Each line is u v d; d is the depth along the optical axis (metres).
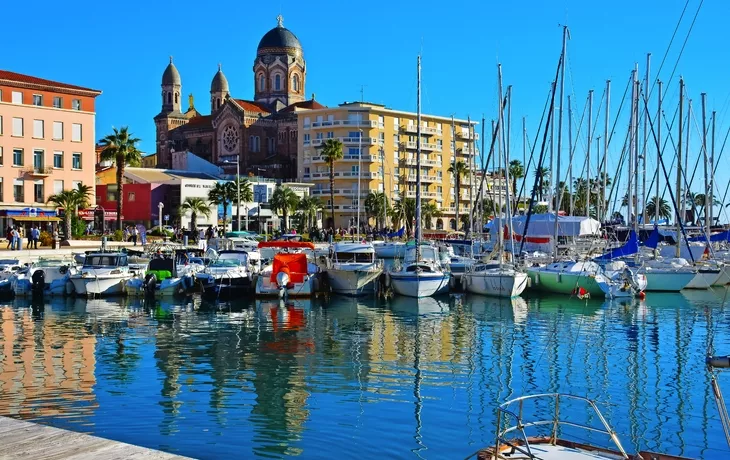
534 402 22.61
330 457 17.70
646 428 20.25
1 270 51.72
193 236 94.00
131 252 60.50
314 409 21.56
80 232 86.38
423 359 29.00
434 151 144.50
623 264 50.44
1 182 89.00
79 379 25.17
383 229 108.12
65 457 11.76
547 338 33.88
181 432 19.41
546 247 59.56
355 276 50.06
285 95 157.50
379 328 36.97
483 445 18.58
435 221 143.38
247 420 20.47
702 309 43.50
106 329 36.16
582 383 25.19
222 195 110.06
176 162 145.12
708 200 59.78
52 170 92.81
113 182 123.50
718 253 59.22
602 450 14.27
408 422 20.38
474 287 50.69
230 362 28.22
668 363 28.33
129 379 25.19
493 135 66.50
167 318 40.22
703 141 60.81
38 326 37.03
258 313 42.50
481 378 25.75
